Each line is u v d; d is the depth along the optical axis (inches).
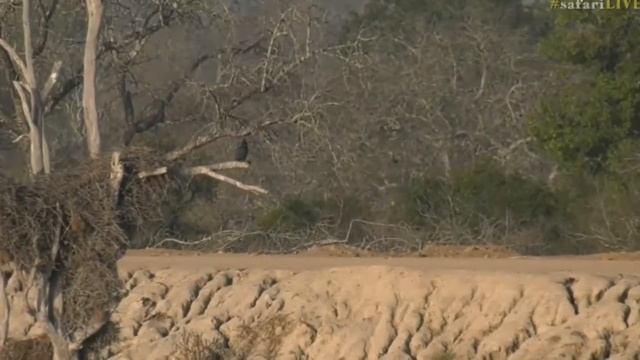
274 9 4904.0
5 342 2751.0
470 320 2883.9
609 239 5201.8
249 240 5049.2
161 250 4249.5
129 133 4928.6
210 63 5339.6
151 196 2487.7
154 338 3115.2
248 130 2662.4
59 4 4864.7
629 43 5255.9
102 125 5054.1
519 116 6663.4
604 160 5275.6
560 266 3304.6
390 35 7258.9
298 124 4859.7
